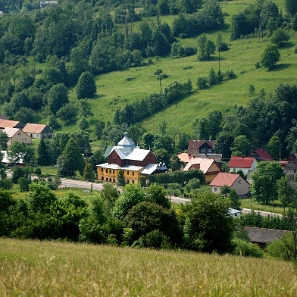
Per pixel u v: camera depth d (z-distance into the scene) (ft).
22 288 178.81
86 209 471.62
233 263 286.05
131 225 453.58
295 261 313.94
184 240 451.12
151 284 183.01
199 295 177.27
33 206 476.95
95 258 265.34
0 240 396.57
